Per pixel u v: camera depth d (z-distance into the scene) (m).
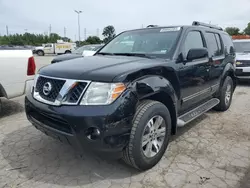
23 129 4.05
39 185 2.55
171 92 2.94
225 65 4.90
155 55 3.32
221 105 5.07
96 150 2.36
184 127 4.23
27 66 4.48
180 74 3.23
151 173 2.77
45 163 2.98
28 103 2.88
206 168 2.88
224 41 5.04
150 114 2.62
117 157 2.57
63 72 2.61
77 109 2.33
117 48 3.90
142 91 2.53
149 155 2.76
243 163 3.01
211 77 4.27
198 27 4.06
